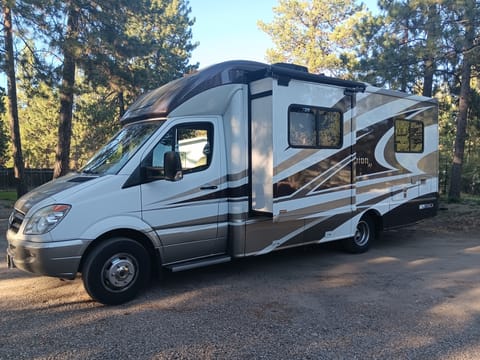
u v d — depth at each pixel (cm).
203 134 604
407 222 859
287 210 637
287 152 632
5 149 3064
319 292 558
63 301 526
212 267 695
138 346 399
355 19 2848
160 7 2442
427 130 896
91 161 602
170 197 562
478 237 959
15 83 1427
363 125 759
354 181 743
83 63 1373
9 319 467
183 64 2823
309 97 663
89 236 498
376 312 484
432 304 509
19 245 493
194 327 444
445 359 373
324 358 376
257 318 468
